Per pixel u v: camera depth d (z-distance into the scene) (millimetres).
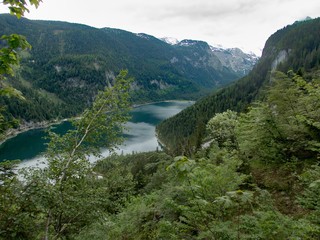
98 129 9102
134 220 10391
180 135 97938
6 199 4078
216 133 21281
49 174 6508
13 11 3172
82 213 6367
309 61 99125
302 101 9594
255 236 4332
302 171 9141
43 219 5148
